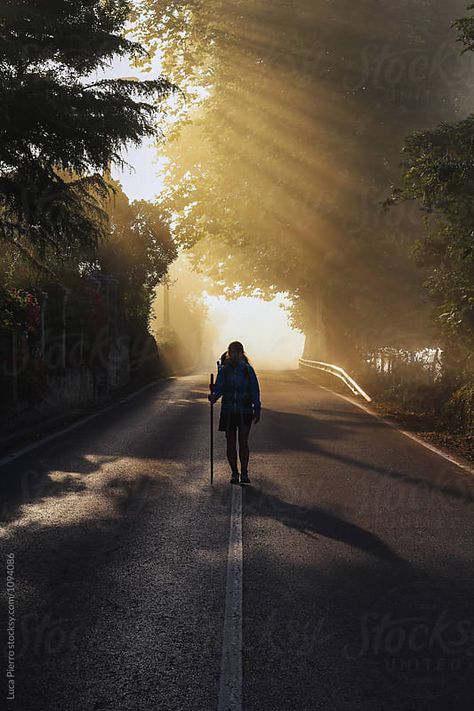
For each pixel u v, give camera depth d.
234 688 4.41
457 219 15.33
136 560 6.95
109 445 14.30
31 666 4.70
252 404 10.62
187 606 5.77
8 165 17.12
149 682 4.48
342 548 7.36
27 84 16.36
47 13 16.81
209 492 10.02
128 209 39.16
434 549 7.32
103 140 17.16
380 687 4.45
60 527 8.13
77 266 26.42
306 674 4.61
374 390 27.44
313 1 33.19
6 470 11.55
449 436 15.80
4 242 19.12
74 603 5.82
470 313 16.39
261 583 6.31
